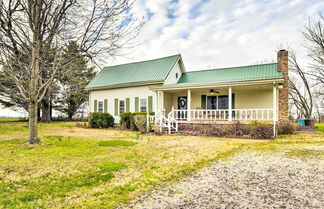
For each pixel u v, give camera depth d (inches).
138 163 210.4
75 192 134.3
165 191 138.6
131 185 148.7
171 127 553.0
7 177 159.3
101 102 834.8
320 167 197.5
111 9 257.0
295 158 236.7
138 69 800.3
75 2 250.8
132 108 744.3
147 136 477.4
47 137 406.9
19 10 261.6
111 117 749.3
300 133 558.6
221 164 212.1
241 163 216.2
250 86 536.4
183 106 706.2
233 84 489.7
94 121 724.0
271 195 132.1
